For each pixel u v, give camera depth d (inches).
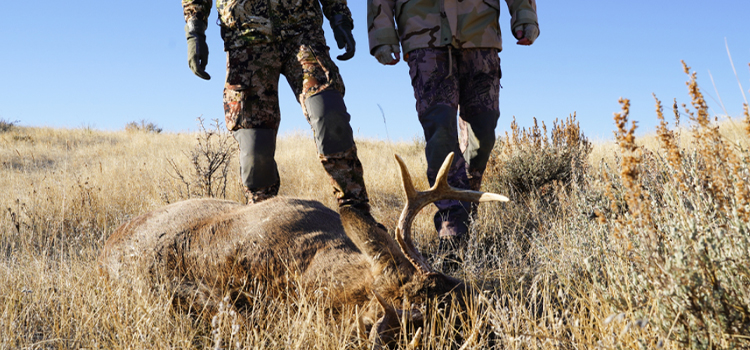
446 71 147.9
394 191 255.4
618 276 83.6
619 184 114.9
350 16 155.8
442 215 148.9
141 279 112.3
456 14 147.8
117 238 130.9
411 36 151.3
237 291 108.7
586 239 112.5
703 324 67.6
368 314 89.9
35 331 105.8
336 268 100.9
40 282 119.0
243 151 146.9
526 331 83.4
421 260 91.4
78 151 541.3
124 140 665.0
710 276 69.5
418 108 152.1
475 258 138.2
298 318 92.5
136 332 95.3
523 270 129.0
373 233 96.0
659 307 70.9
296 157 378.9
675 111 102.8
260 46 144.4
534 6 157.0
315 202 130.3
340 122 139.4
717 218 81.7
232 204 137.4
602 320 79.5
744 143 101.9
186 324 103.4
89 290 114.3
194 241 118.8
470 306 89.3
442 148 144.6
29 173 370.3
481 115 153.7
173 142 580.7
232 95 147.0
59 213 207.5
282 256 107.9
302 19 146.3
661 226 85.5
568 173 210.5
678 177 90.3
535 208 182.5
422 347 84.0
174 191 237.3
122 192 244.7
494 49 154.8
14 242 169.6
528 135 232.7
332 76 142.6
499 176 226.2
